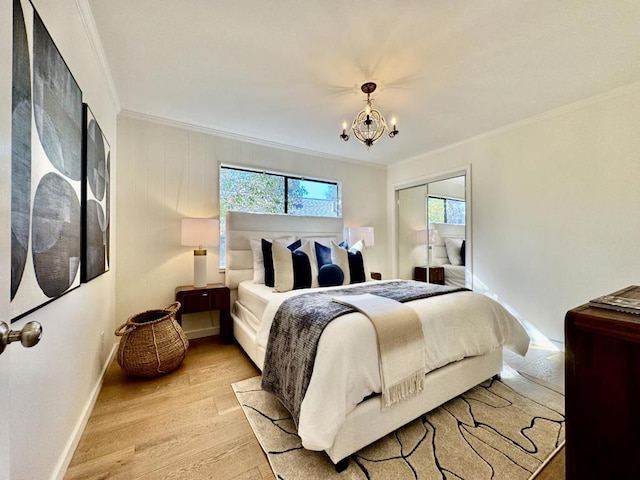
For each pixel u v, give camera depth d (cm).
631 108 219
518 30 162
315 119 281
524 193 285
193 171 300
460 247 354
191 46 176
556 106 255
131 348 201
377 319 145
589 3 143
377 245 449
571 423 67
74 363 136
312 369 131
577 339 66
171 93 232
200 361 238
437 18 153
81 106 142
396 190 446
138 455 133
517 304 290
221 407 172
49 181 102
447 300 185
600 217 235
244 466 127
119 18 154
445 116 275
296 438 145
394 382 139
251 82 217
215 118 279
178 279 290
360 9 147
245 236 309
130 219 267
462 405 174
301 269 250
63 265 116
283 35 167
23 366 89
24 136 83
